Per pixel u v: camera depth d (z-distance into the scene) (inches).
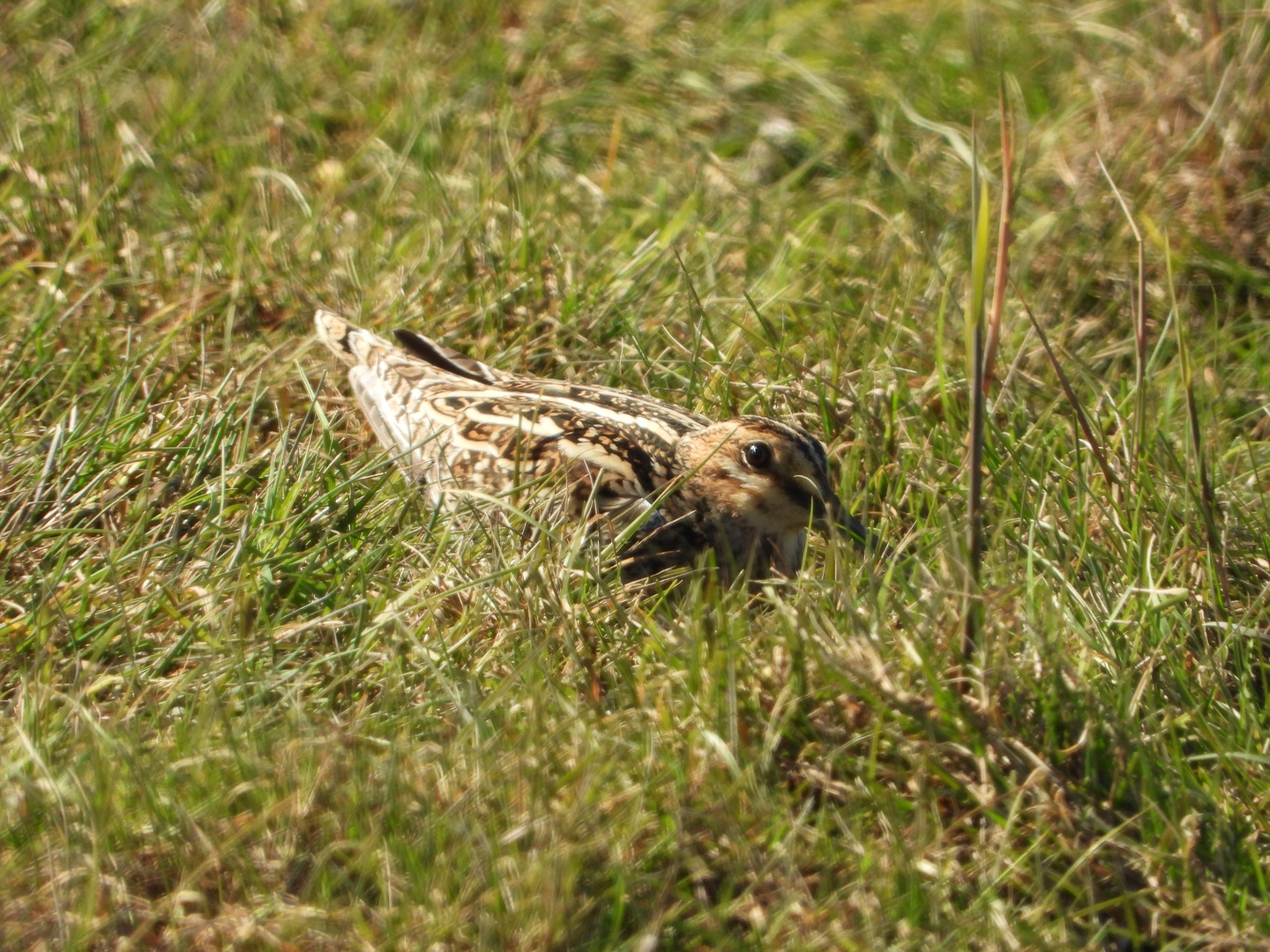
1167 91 592.7
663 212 578.6
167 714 339.6
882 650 336.5
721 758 317.1
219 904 289.4
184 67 653.3
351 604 366.3
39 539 395.9
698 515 447.5
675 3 701.9
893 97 633.0
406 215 572.7
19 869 286.8
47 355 470.9
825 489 436.5
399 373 482.9
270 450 439.2
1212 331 526.0
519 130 625.9
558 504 439.8
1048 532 399.5
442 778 308.8
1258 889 312.5
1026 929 291.9
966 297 522.3
